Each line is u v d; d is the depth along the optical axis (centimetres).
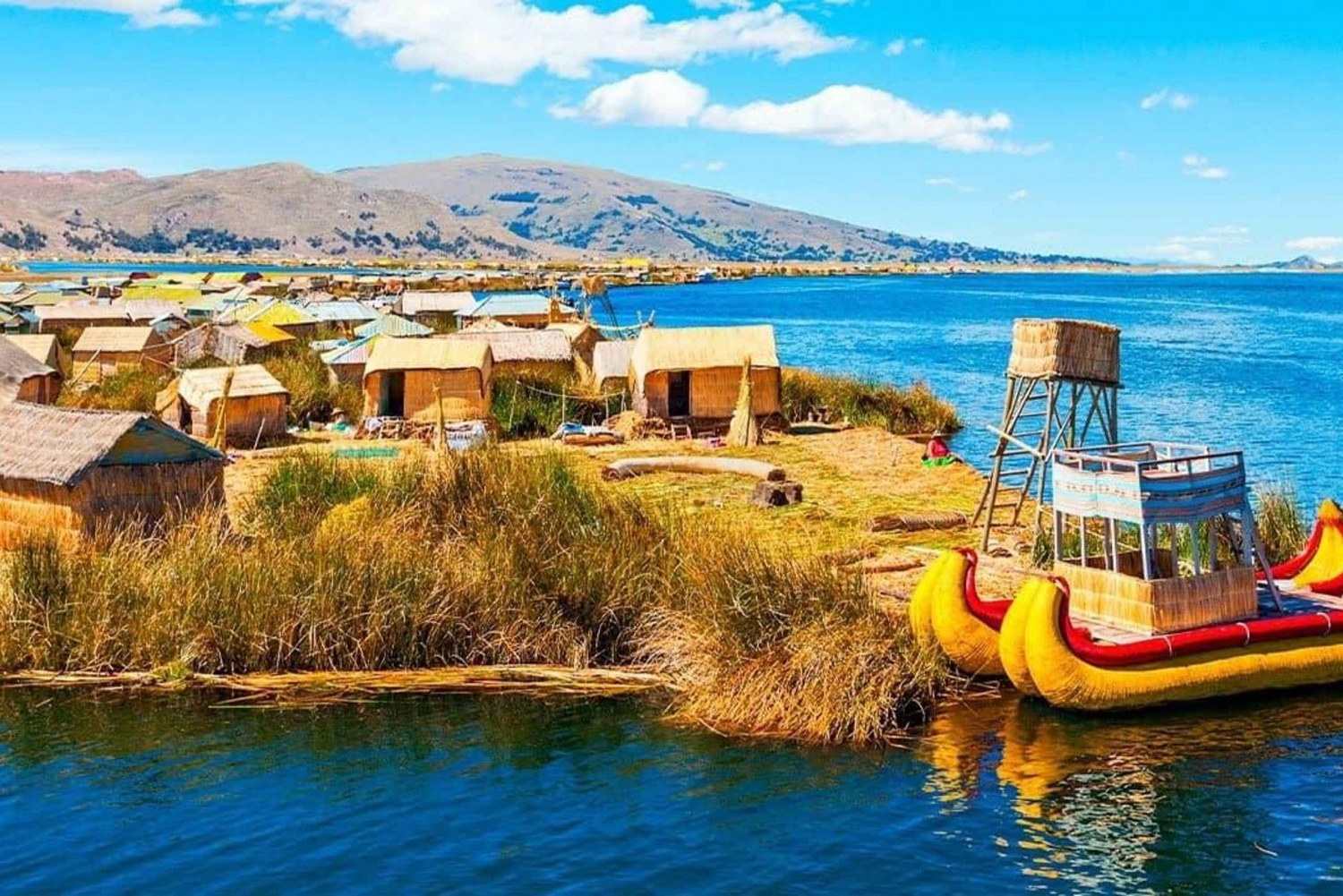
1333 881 1114
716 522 1930
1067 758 1348
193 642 1586
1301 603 1634
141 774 1333
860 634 1485
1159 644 1469
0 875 1134
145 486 2052
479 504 1877
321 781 1316
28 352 4153
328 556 1672
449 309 6906
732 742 1392
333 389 4075
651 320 5300
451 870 1141
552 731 1430
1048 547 2009
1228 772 1315
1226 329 9425
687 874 1131
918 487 2667
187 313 7288
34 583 1662
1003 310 12825
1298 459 3541
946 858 1152
